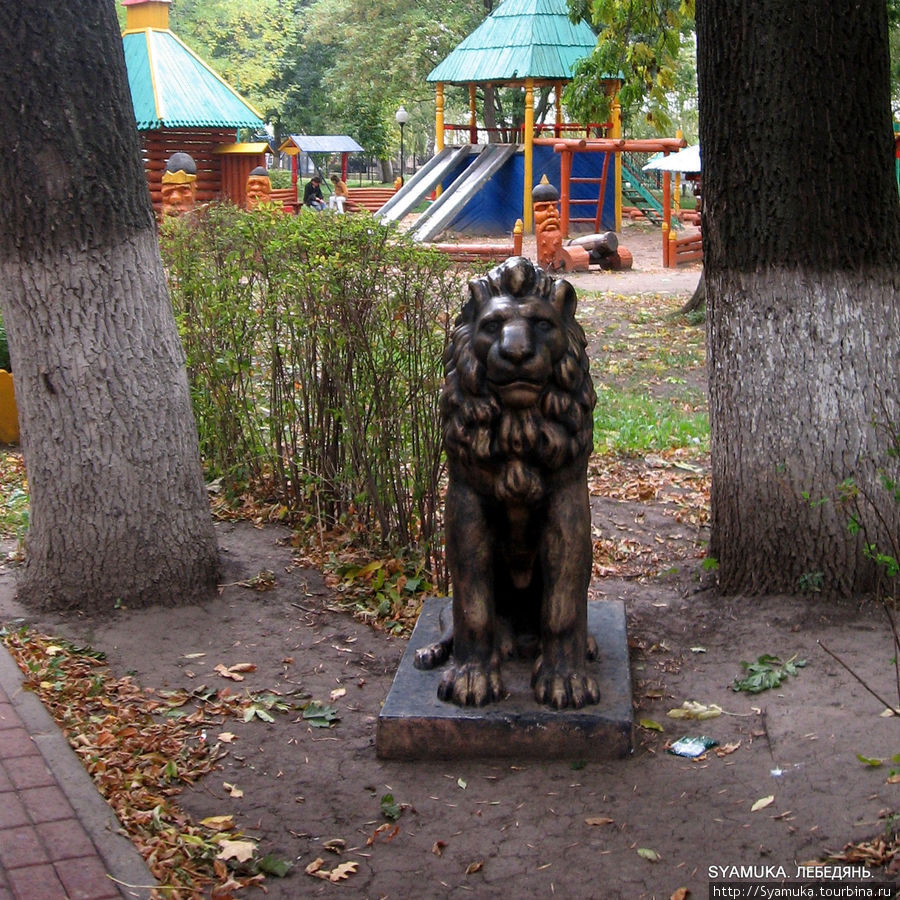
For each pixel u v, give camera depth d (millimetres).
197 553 5863
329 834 3811
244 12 40562
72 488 5605
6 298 5586
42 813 3854
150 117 26828
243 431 7336
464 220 29219
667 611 5461
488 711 4230
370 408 6176
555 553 4289
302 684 4973
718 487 5539
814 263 5215
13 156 5418
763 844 3590
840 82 5082
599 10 13242
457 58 29500
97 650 5281
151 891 3461
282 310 7375
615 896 3396
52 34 5383
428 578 6027
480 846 3695
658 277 20141
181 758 4305
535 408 4148
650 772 4078
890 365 5238
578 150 24469
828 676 4633
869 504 5180
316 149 36094
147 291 5730
